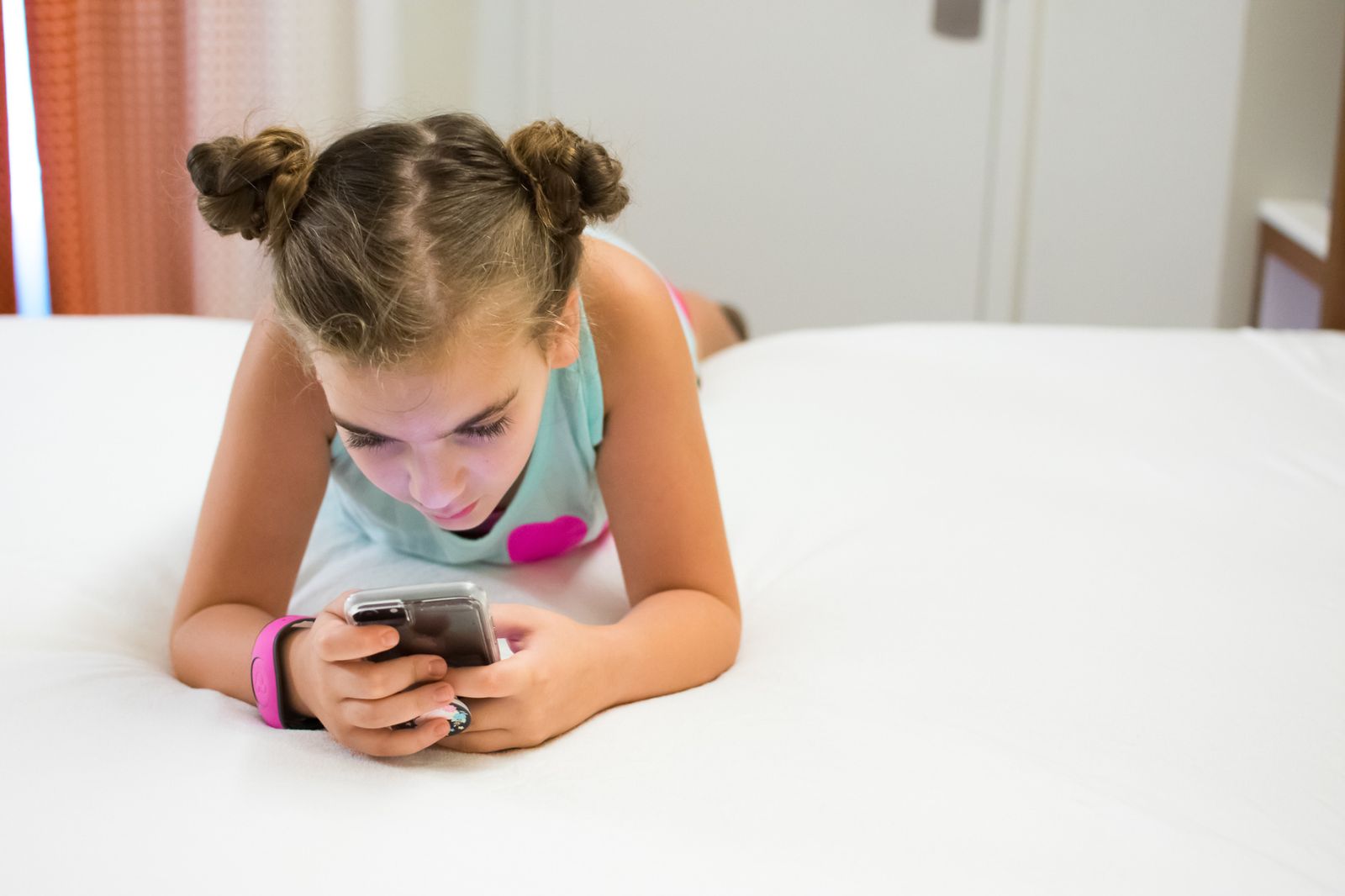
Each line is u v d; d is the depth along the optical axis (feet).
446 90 8.66
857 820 2.38
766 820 2.37
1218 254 8.43
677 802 2.42
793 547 3.79
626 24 8.52
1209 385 5.25
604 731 2.72
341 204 2.55
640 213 8.79
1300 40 8.12
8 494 3.80
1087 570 3.56
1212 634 3.24
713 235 8.80
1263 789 2.62
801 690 2.96
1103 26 8.21
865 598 3.42
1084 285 8.62
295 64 7.50
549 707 2.64
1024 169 8.50
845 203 8.67
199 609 3.14
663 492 3.23
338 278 2.48
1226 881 2.30
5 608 3.20
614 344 3.19
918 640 3.18
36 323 5.06
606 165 2.84
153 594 3.47
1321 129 8.24
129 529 3.69
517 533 3.52
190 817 2.32
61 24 6.54
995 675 3.02
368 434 2.60
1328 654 3.16
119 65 6.96
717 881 2.19
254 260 7.32
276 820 2.32
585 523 3.64
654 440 3.23
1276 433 4.78
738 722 2.77
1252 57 8.17
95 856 2.22
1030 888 2.23
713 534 3.25
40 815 2.33
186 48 7.13
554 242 2.76
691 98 8.60
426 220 2.54
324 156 2.67
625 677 2.84
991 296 8.70
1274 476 4.39
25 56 6.59
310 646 2.63
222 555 3.14
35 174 6.77
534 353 2.69
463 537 3.49
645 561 3.26
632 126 8.68
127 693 2.84
